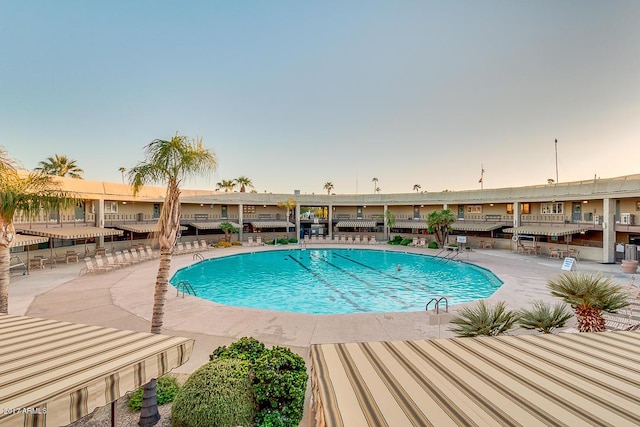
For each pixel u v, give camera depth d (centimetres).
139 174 699
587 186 2506
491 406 224
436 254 2867
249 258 2891
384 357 318
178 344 371
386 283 1964
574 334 390
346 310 1432
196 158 728
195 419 414
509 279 1711
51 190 891
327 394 240
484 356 319
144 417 485
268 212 4300
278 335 899
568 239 2548
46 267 2088
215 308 1164
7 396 236
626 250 2188
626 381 262
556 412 216
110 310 1131
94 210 2712
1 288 800
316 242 3756
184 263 2348
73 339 375
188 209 3641
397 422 205
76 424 495
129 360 318
